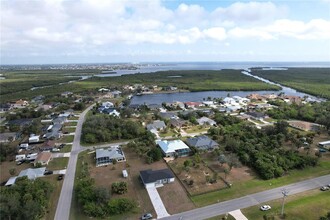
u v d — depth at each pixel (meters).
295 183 68.50
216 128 110.88
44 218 53.69
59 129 115.75
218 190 64.88
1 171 77.38
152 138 99.31
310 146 95.00
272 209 56.00
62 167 79.12
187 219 53.09
